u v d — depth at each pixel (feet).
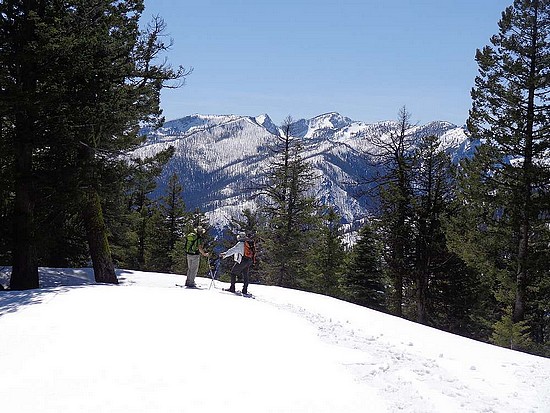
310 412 19.35
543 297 97.66
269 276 123.65
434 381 25.61
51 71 48.21
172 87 56.59
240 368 22.93
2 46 47.75
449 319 104.22
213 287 52.54
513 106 77.87
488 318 118.93
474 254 82.64
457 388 25.12
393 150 95.04
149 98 58.44
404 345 33.91
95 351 23.80
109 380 20.63
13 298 36.78
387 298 116.67
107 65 50.29
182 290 41.86
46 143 49.75
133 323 28.53
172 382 20.72
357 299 117.19
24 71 48.96
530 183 76.54
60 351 23.86
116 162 58.44
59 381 20.49
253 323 31.30
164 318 30.01
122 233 100.12
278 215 117.70
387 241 95.30
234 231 136.46
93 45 48.01
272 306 41.47
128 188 64.85
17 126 49.70
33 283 52.13
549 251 77.20
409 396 22.52
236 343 26.50
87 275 64.85
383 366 26.63
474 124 82.38
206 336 27.09
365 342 32.91
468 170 83.30
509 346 79.15
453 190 90.12
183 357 23.57
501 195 79.46
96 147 54.29
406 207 93.50
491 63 79.51
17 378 20.81
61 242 78.95
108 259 58.18
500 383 27.02
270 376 22.43
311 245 122.01
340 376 23.99
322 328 35.27
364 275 116.37
